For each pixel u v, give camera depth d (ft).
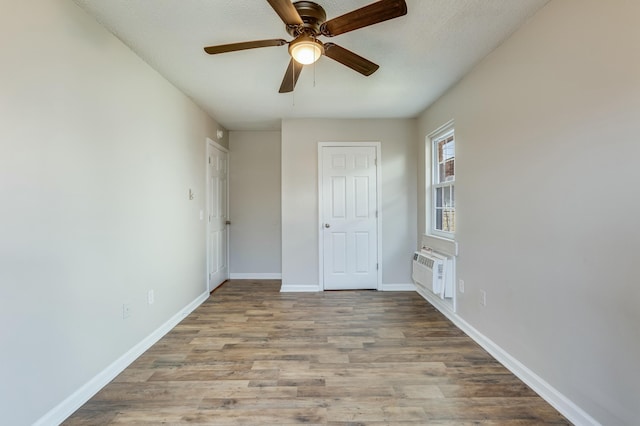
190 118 10.85
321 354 7.74
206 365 7.22
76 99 5.80
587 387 5.07
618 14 4.53
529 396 6.04
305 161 13.41
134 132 7.60
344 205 13.47
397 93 10.38
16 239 4.67
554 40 5.69
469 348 8.07
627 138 4.42
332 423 5.31
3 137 4.49
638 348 4.31
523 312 6.59
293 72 7.08
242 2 5.74
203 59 7.93
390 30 6.67
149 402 5.87
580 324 5.19
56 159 5.36
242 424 5.27
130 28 6.57
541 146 6.03
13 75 4.62
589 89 4.99
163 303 9.02
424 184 12.51
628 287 4.43
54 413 5.26
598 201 4.86
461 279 9.36
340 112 12.46
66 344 5.54
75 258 5.77
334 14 6.05
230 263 15.79
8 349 4.56
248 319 10.16
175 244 9.78
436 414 5.53
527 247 6.45
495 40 7.12
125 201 7.25
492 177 7.68
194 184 11.25
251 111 12.27
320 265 13.46
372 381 6.56
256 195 15.79
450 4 5.82
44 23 5.12
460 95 9.30
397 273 13.55
